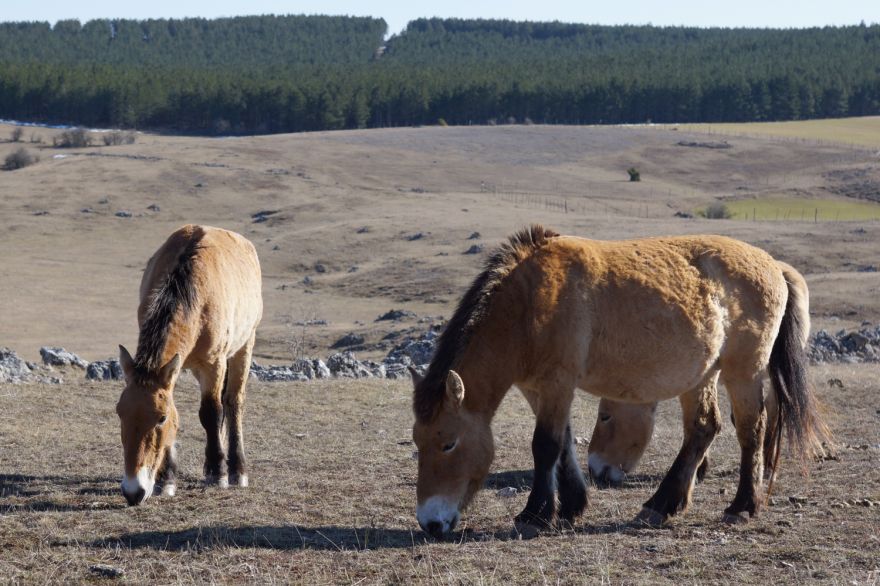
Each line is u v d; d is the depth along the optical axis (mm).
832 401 15430
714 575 6250
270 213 84375
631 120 170875
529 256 7613
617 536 7352
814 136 136125
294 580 6242
